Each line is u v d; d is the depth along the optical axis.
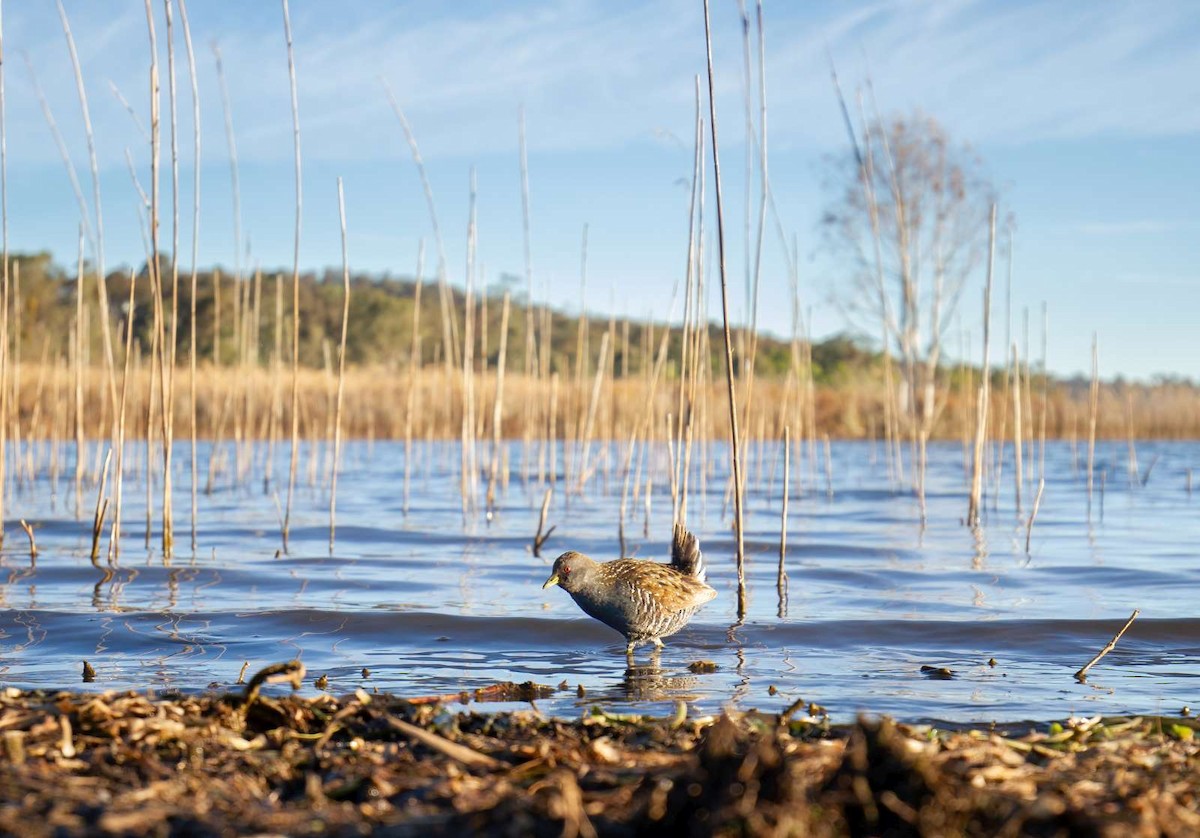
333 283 79.75
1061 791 4.95
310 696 7.65
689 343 14.45
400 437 39.81
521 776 5.33
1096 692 8.01
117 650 9.20
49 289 45.97
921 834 4.26
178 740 5.83
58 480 24.95
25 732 5.73
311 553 14.82
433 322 68.44
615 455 32.78
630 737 6.28
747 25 12.72
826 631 10.31
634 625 9.48
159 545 15.44
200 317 42.59
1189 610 11.20
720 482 26.33
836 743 5.57
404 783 5.21
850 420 48.28
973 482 18.38
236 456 23.44
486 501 21.55
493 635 10.12
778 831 4.18
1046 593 12.30
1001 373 50.09
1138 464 35.69
